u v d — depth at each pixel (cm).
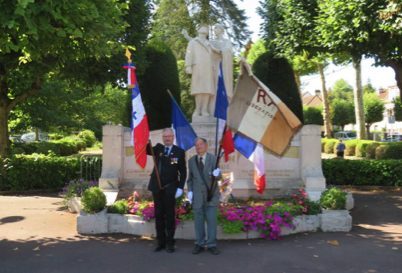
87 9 734
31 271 591
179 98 1755
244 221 758
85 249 699
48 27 666
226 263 623
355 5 1287
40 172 1421
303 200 849
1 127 1541
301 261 632
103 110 3662
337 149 2456
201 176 676
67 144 3247
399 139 4659
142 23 1608
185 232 764
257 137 801
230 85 1094
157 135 1025
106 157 1017
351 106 6259
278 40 1653
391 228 848
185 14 2952
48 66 1193
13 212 1023
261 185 814
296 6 1595
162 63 1694
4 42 721
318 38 1516
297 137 1032
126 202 853
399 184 1428
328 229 813
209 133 1034
